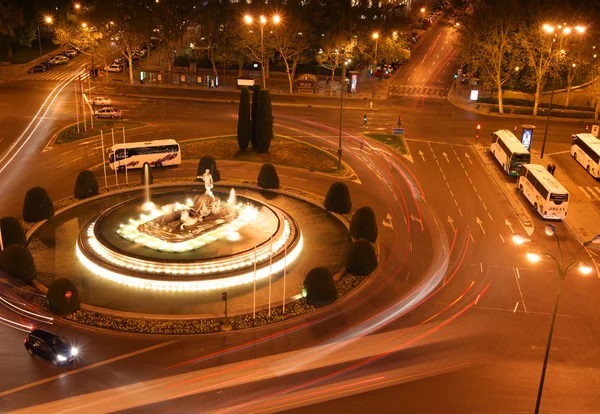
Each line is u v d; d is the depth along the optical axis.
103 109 97.50
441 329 45.50
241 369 40.22
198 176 72.38
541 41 100.00
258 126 81.81
